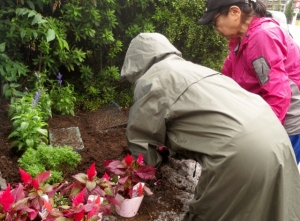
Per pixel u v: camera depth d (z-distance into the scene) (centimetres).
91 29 342
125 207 215
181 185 262
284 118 217
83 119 355
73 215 160
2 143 277
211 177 189
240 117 185
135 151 223
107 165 220
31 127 258
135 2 393
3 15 321
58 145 286
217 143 186
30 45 343
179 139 207
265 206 181
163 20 400
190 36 414
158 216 225
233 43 233
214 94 195
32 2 313
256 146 177
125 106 396
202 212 201
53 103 342
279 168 178
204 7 406
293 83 214
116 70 387
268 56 195
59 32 324
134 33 387
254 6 210
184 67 209
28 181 176
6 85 298
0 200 152
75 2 334
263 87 200
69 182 241
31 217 157
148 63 220
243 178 178
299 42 924
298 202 189
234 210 186
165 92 201
